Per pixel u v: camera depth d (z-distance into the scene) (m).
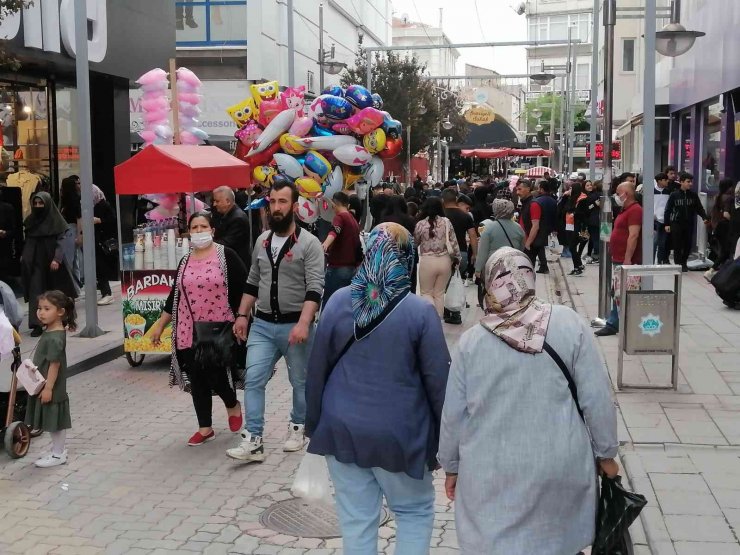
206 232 7.12
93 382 9.84
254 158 15.60
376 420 3.97
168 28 19.61
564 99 52.16
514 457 3.44
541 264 19.23
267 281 6.77
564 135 53.47
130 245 10.26
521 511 3.42
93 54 16.00
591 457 3.53
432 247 11.23
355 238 11.48
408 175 41.66
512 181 35.62
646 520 5.39
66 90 17.14
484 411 3.50
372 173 16.22
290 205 6.68
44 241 12.04
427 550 4.12
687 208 17.34
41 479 6.66
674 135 24.86
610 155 12.28
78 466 6.95
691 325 11.88
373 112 15.37
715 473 6.28
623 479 6.32
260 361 6.83
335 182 15.40
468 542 3.49
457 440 3.61
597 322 12.13
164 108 12.60
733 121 17.53
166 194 11.32
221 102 33.97
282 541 5.45
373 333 4.05
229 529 5.66
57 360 6.88
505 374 3.48
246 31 33.59
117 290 16.38
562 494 3.44
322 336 4.16
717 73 17.95
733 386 8.66
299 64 39.31
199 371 7.26
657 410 7.88
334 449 4.05
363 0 53.56
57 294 6.94
